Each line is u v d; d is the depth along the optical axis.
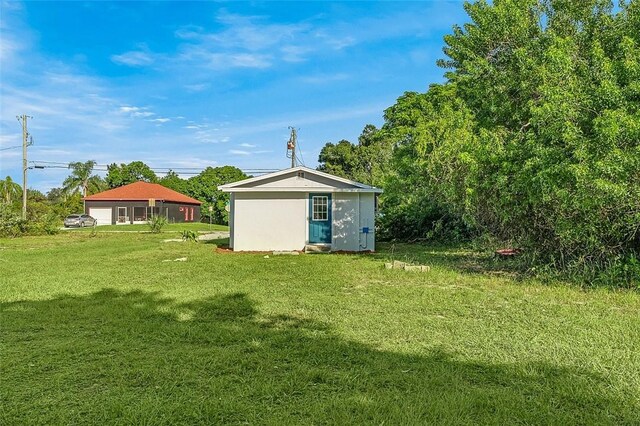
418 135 15.41
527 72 11.61
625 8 11.13
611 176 7.62
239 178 58.84
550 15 13.02
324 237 16.61
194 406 3.39
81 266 11.73
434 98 22.12
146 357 4.52
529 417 3.19
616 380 3.86
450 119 14.16
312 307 6.79
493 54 14.14
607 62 8.86
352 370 4.12
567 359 4.39
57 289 8.36
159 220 30.86
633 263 8.33
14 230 25.23
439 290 8.11
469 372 4.09
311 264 11.96
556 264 9.56
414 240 19.45
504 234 11.41
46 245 19.23
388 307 6.77
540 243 9.88
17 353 4.64
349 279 9.45
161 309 6.69
